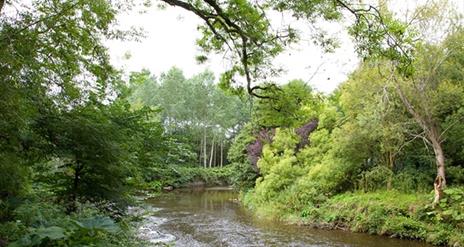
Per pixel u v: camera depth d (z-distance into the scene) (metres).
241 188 28.19
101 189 8.16
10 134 5.53
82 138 7.00
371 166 19.67
